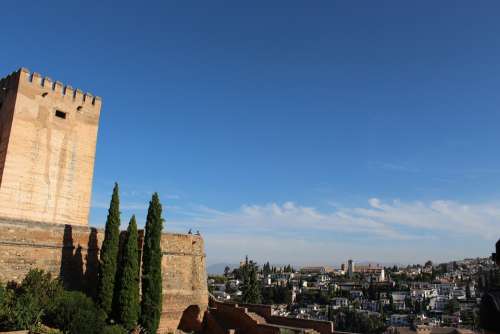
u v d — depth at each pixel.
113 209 40.06
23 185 43.19
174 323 45.16
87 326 32.28
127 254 38.84
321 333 39.78
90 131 49.81
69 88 48.25
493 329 3.84
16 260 37.28
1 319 31.02
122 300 37.56
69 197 46.91
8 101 44.66
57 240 40.50
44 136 45.41
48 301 33.16
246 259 147.50
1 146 43.59
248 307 47.19
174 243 47.25
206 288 49.56
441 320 158.88
